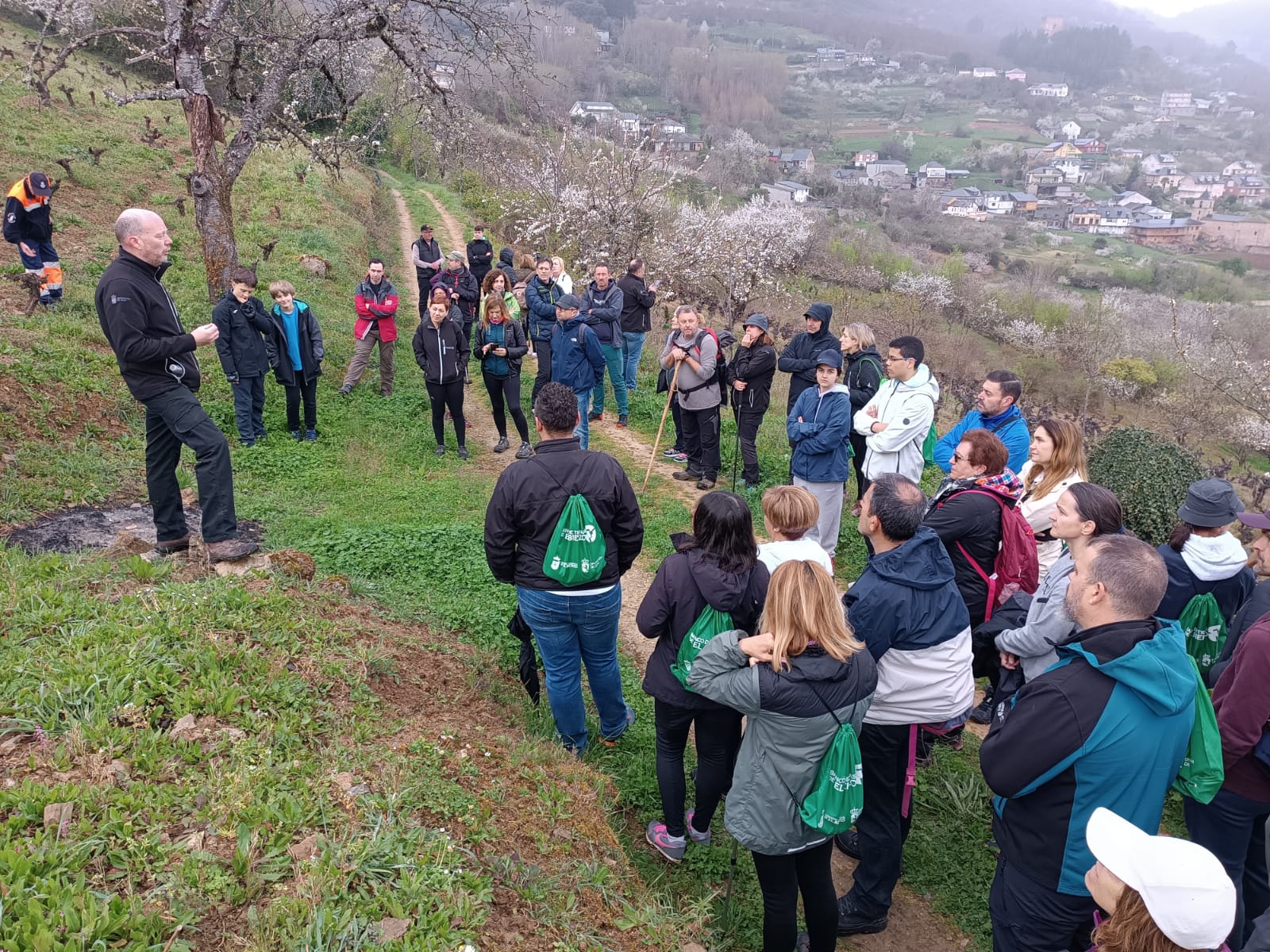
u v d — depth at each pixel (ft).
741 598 11.66
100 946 7.05
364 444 31.32
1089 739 8.84
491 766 11.90
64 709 10.05
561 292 36.35
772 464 31.78
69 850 8.02
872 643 11.42
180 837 8.71
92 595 13.55
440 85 41.68
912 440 20.48
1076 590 9.32
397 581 20.20
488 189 97.25
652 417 37.17
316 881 8.29
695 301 79.56
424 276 47.75
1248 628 12.23
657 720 12.67
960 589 14.08
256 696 11.25
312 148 42.34
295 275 51.16
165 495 17.22
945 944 12.55
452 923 8.34
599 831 11.76
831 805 9.81
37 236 32.81
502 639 17.95
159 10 41.81
